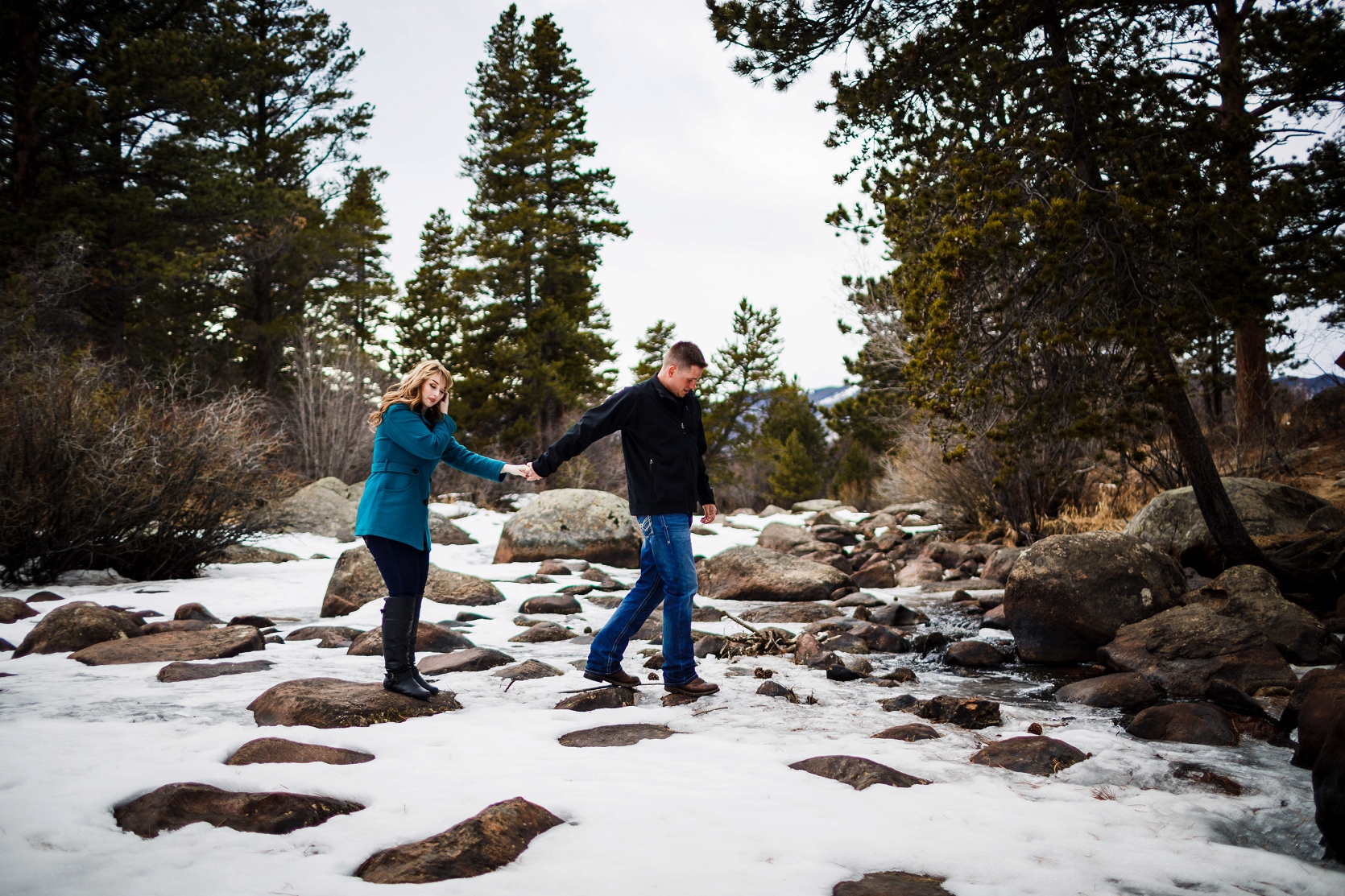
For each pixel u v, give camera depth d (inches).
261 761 124.2
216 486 408.2
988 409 329.1
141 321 922.7
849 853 94.8
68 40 827.4
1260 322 343.0
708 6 333.4
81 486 373.4
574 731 148.3
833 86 335.9
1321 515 325.7
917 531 657.6
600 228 1334.9
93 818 98.9
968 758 137.3
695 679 182.7
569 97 1354.6
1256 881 90.0
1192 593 243.9
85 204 786.8
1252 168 295.9
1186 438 283.1
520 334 1246.3
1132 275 267.4
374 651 223.5
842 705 175.5
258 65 1168.8
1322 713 133.5
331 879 84.7
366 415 876.6
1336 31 370.0
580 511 505.7
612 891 83.2
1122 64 292.8
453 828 94.7
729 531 709.3
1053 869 92.0
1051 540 253.4
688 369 179.9
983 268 288.8
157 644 218.5
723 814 106.2
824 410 1427.2
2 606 270.8
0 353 494.0
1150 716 156.9
